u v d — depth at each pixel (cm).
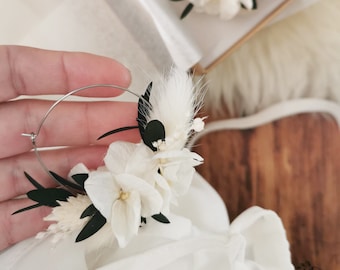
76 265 9
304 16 16
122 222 8
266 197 16
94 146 11
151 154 8
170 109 9
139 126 9
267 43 16
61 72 10
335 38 16
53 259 9
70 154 10
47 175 10
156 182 8
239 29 15
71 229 9
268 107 16
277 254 11
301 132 16
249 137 16
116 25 14
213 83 16
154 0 14
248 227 11
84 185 8
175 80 9
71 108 10
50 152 10
